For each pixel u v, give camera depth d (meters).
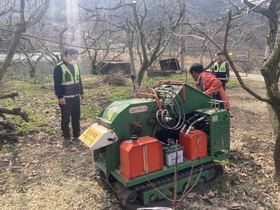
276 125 4.59
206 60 22.73
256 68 21.39
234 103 9.45
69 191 3.65
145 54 9.59
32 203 3.38
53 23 17.89
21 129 6.04
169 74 16.84
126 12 10.41
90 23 18.73
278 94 3.46
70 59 5.26
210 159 3.59
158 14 12.52
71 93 5.34
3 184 3.88
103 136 3.06
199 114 3.71
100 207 3.28
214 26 12.34
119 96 10.36
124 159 3.04
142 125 3.37
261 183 3.75
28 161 4.64
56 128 6.47
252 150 4.94
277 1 5.19
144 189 3.17
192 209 3.19
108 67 18.20
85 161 4.63
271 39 5.35
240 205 3.27
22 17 5.74
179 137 3.56
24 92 11.62
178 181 3.35
